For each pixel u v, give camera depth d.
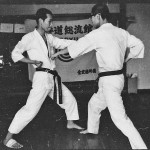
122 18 6.23
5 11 6.17
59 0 6.09
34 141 3.69
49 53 3.62
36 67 3.59
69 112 3.90
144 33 6.30
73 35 6.16
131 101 5.71
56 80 3.71
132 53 3.52
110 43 3.24
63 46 3.79
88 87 6.44
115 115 3.15
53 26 6.09
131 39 3.43
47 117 4.77
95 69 6.30
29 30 6.20
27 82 6.46
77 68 6.27
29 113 3.42
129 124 3.10
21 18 6.21
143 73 6.41
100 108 3.62
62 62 6.22
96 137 3.80
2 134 3.99
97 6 3.39
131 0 6.18
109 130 4.07
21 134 3.96
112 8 6.20
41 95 3.50
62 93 3.79
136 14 6.24
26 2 6.14
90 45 3.27
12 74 6.43
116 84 3.24
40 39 3.54
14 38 6.33
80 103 5.59
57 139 3.75
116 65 3.25
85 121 4.53
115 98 3.20
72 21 6.11
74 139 3.74
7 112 5.13
